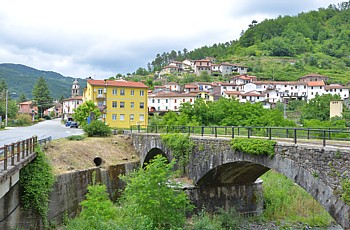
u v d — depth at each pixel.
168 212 20.33
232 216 26.61
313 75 126.31
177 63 170.88
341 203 14.40
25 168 21.05
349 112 76.38
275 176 40.25
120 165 32.62
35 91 131.75
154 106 97.81
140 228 17.84
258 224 26.88
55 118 130.75
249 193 29.41
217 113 50.44
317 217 28.47
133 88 69.38
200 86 119.69
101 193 24.00
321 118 74.38
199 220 22.67
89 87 69.25
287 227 26.31
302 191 35.22
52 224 22.34
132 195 20.73
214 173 25.47
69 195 25.39
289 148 17.48
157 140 32.19
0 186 15.14
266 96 109.56
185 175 27.36
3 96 103.94
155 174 20.33
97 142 36.53
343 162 14.52
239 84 120.06
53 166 26.91
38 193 20.86
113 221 19.33
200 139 25.64
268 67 155.38
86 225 19.53
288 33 196.62
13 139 36.25
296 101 103.44
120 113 68.38
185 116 48.06
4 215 18.25
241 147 20.64
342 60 163.88
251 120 49.25
